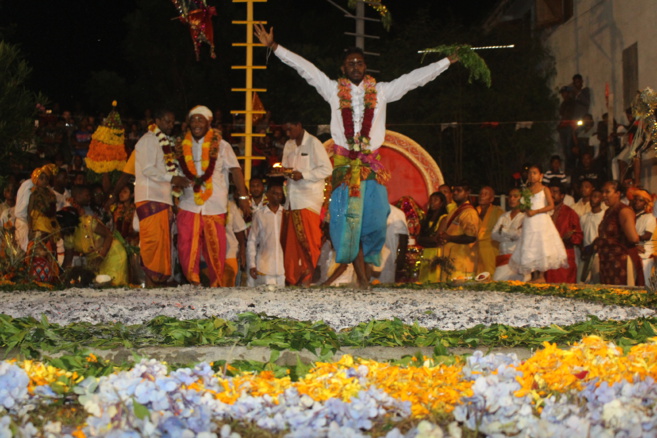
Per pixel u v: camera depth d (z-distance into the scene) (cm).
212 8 1010
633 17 1748
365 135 810
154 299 732
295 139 1002
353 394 306
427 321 600
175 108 2669
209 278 970
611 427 272
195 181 920
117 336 488
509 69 2272
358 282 861
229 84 2739
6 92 1231
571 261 1202
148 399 283
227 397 300
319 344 456
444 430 277
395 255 1179
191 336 475
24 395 309
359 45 1969
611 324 551
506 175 2295
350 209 812
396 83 829
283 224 1003
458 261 1188
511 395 294
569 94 1975
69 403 322
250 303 686
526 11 2455
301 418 278
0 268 1037
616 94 1852
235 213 1123
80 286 1018
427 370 344
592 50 1989
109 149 1100
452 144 2361
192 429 266
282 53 820
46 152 1845
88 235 1048
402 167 1498
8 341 470
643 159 1631
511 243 1204
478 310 662
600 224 1166
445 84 2362
